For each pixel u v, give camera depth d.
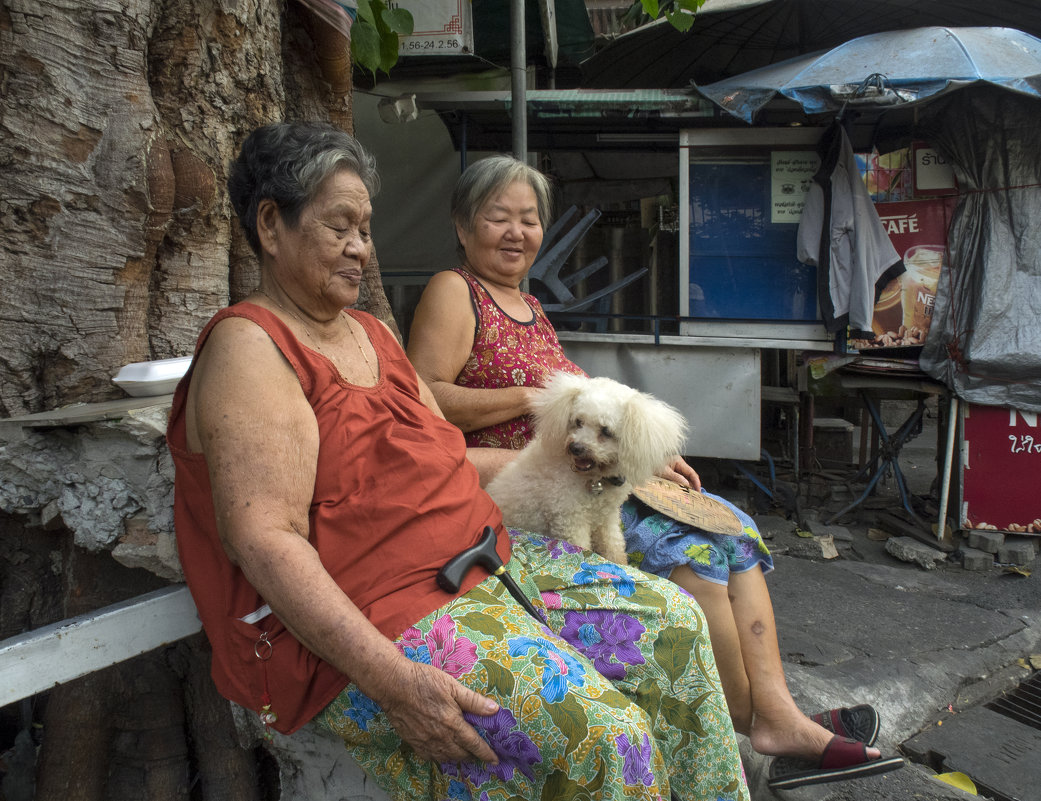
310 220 1.47
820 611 3.69
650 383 5.16
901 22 5.87
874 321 4.81
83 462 1.59
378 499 1.45
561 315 5.14
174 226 1.96
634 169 5.97
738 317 4.96
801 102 4.12
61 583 1.95
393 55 3.12
